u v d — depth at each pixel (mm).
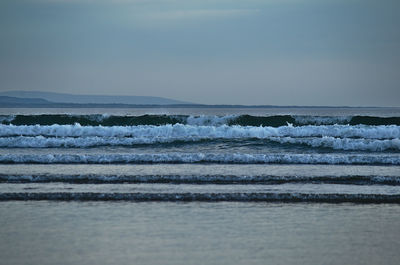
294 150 76750
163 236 34469
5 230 35781
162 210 41188
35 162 63812
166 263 29469
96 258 30266
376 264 29734
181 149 77812
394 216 39875
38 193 45469
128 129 92062
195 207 42219
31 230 35812
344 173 56438
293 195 45219
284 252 31531
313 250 31969
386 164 63062
